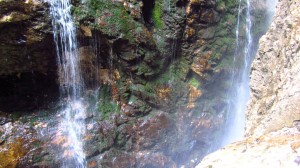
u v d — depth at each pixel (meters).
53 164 6.89
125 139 7.69
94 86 7.63
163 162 8.09
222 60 9.01
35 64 6.86
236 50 9.29
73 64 7.21
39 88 7.32
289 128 3.09
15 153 6.61
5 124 6.87
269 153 2.55
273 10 10.22
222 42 8.86
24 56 6.59
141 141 7.84
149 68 7.89
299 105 3.30
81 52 7.16
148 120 7.95
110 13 7.03
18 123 6.98
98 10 6.91
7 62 6.51
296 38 4.15
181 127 8.42
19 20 6.04
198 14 8.02
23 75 6.97
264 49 4.94
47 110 7.36
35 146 6.86
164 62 8.20
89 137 7.29
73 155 7.10
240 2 9.14
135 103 7.84
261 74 4.88
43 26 6.36
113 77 7.69
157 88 8.13
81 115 7.38
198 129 8.70
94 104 7.59
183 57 8.53
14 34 6.16
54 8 6.40
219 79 9.05
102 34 7.02
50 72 7.21
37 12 6.22
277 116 3.47
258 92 4.81
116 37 7.13
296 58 3.98
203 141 8.84
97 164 7.23
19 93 7.13
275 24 4.95
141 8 7.48
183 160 8.61
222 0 8.54
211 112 8.96
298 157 2.36
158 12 8.08
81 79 7.45
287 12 4.80
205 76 8.67
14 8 5.97
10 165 6.48
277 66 4.47
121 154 7.55
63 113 7.41
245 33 9.45
